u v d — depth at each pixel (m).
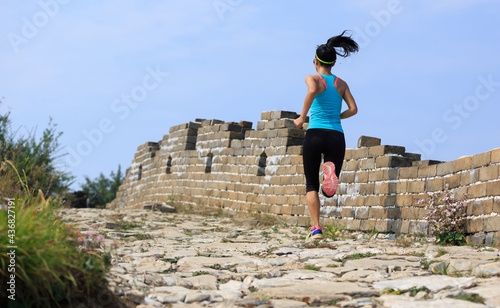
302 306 3.36
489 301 3.17
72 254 3.50
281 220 11.60
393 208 8.77
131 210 13.75
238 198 13.62
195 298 3.66
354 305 3.33
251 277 4.35
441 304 3.17
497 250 5.77
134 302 3.55
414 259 5.02
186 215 12.90
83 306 3.27
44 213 3.60
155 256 5.68
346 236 8.91
